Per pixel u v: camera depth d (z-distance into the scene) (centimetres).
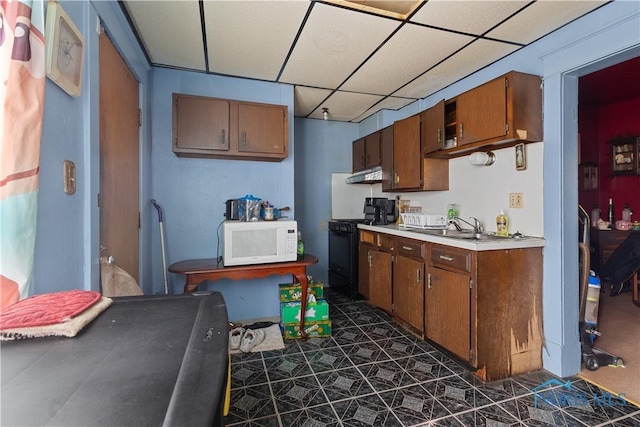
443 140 248
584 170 399
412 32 194
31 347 65
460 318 196
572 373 193
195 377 54
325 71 254
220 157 263
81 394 49
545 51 197
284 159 288
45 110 100
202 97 239
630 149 377
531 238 202
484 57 228
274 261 239
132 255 202
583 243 205
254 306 283
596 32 169
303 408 161
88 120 129
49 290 103
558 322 192
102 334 72
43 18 90
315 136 404
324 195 409
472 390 177
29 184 84
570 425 148
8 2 82
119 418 44
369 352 224
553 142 194
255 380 188
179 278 261
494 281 188
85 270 128
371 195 418
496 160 235
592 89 346
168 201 257
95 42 138
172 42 207
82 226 127
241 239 231
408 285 252
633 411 158
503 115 198
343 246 363
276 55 226
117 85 174
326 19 181
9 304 80
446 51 219
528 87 197
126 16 176
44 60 90
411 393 174
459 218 270
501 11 172
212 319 82
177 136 233
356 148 405
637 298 319
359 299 346
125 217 187
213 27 189
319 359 214
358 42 207
